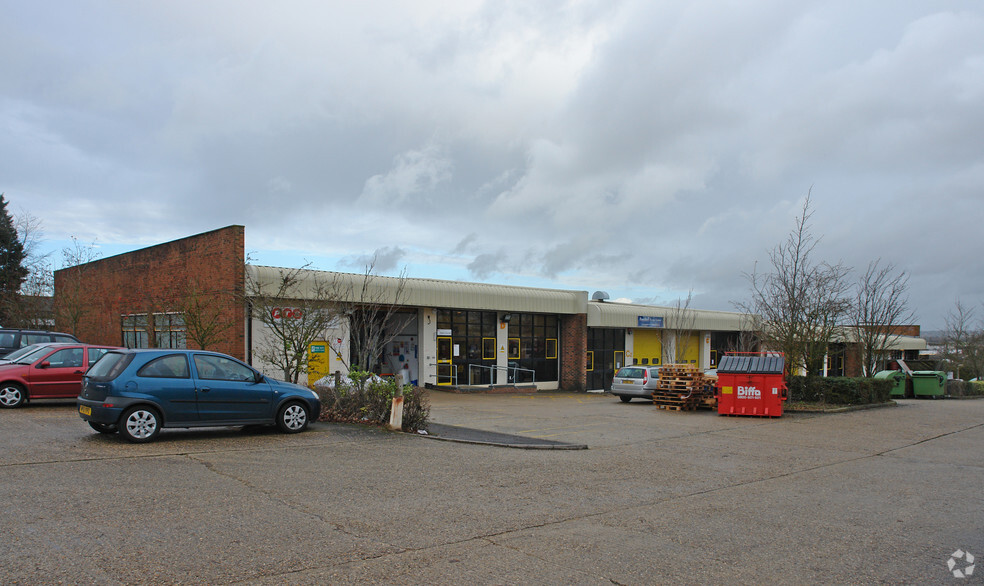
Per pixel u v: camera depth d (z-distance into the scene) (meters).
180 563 5.20
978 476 10.23
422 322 27.33
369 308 24.67
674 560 5.73
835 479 9.83
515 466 10.10
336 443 11.52
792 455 12.11
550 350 32.84
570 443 12.88
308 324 20.06
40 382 14.95
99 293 27.98
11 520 6.16
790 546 6.23
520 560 5.61
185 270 22.44
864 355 30.25
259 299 19.45
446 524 6.65
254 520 6.49
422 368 27.20
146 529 6.04
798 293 23.02
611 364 35.28
